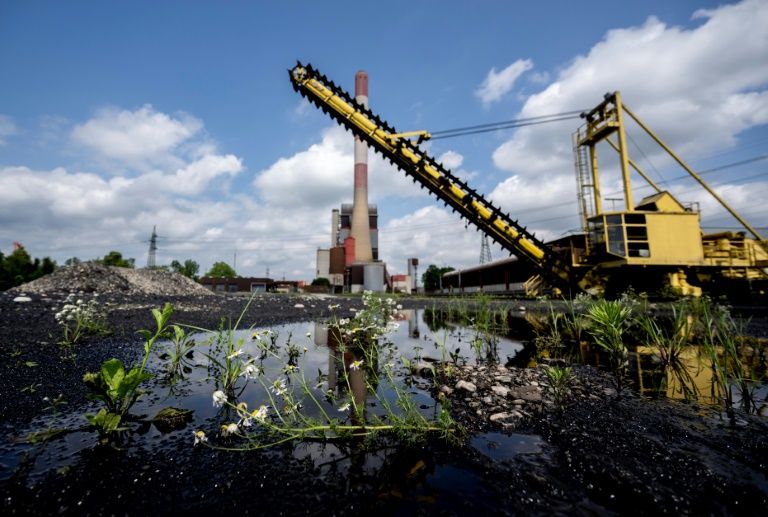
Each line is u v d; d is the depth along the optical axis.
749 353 4.41
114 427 1.88
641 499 1.35
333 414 2.35
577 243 16.44
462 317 10.02
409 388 3.08
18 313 6.90
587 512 1.28
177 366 3.38
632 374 3.50
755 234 15.40
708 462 1.64
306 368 3.74
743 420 2.21
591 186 18.19
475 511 1.28
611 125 16.30
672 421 2.20
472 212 16.25
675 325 3.94
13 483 1.44
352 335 5.27
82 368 3.41
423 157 15.50
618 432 2.03
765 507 1.29
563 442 1.91
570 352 4.83
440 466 1.65
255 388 2.96
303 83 15.91
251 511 1.28
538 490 1.42
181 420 2.20
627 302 6.92
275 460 1.70
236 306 11.27
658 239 14.34
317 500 1.36
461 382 3.03
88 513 1.26
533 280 22.00
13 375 3.10
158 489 1.42
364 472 1.59
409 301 19.91
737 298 14.20
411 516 1.25
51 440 1.89
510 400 2.69
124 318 7.16
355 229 70.38
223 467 1.62
